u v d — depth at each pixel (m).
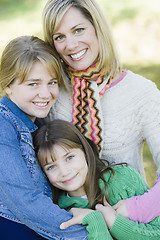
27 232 1.85
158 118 2.10
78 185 1.96
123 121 2.13
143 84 2.15
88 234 1.81
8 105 1.91
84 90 2.15
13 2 9.11
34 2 9.04
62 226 1.78
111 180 2.01
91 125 2.11
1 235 1.84
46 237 1.83
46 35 2.11
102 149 2.16
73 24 2.01
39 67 1.89
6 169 1.75
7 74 1.92
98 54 2.15
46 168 1.96
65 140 1.94
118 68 2.19
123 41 7.00
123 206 1.92
